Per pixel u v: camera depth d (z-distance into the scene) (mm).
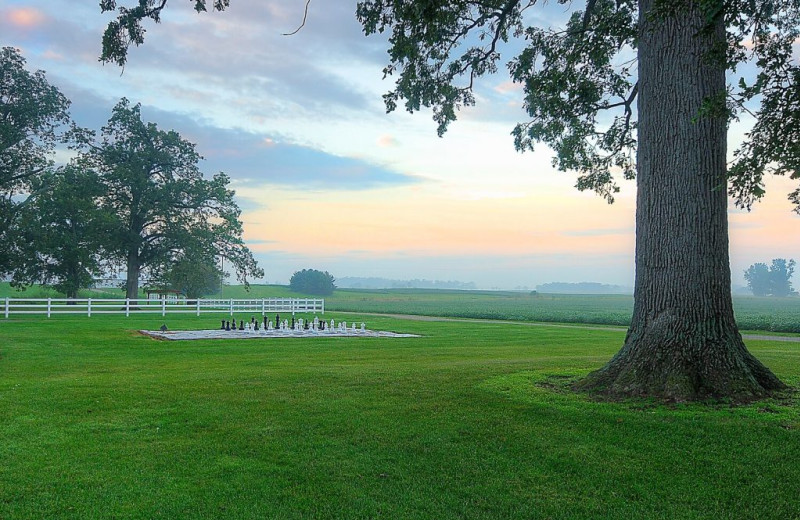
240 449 7234
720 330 9164
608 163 16969
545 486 6148
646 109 9922
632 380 9195
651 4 9867
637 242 9977
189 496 5910
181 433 7898
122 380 11672
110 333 24500
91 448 7262
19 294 75688
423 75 14969
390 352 18781
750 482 6105
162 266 48812
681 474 6344
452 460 6824
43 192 42469
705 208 9305
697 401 8508
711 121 9406
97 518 5418
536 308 81438
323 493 5996
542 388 10047
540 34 14484
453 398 9578
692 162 9367
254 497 5891
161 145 48844
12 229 40469
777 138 7840
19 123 41500
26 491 5965
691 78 9430
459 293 178750
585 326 37969
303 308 46969
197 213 49188
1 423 8297
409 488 6105
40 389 10562
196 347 19938
